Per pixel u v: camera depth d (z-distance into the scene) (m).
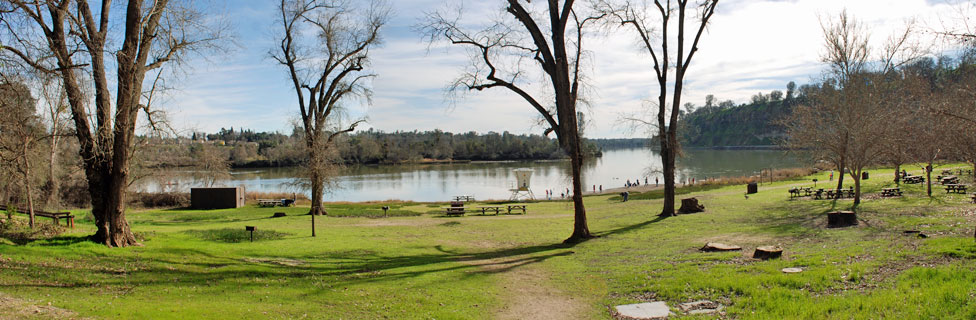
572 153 18.17
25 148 15.89
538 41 17.50
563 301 9.66
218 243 17.39
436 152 131.62
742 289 8.90
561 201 41.75
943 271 8.34
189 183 61.78
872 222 16.34
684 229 19.09
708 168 88.69
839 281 8.81
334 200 54.09
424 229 23.73
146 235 17.45
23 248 12.58
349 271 12.79
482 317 8.64
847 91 24.17
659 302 9.02
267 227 24.41
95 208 14.73
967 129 13.03
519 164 117.38
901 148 23.86
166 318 7.58
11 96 13.28
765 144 177.88
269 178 80.56
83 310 7.78
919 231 13.38
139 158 34.12
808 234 15.05
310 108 30.53
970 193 24.03
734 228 18.09
